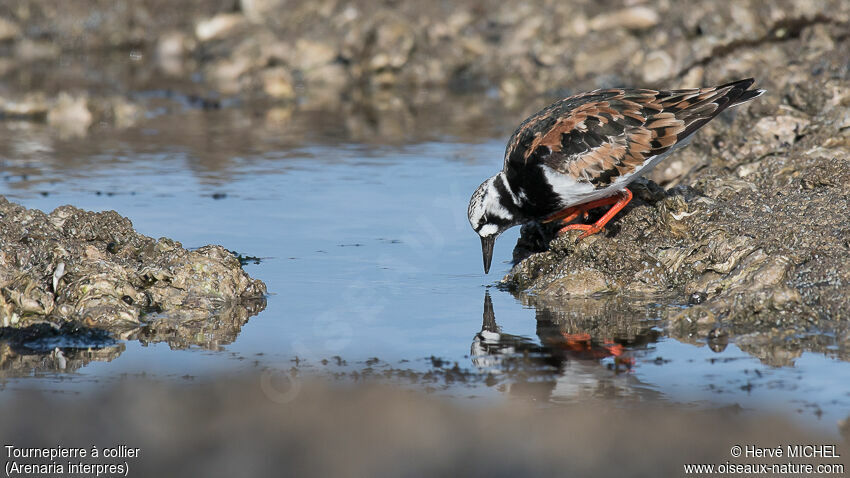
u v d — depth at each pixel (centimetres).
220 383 1008
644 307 1209
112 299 1192
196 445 887
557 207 1322
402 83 3044
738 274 1202
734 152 1599
